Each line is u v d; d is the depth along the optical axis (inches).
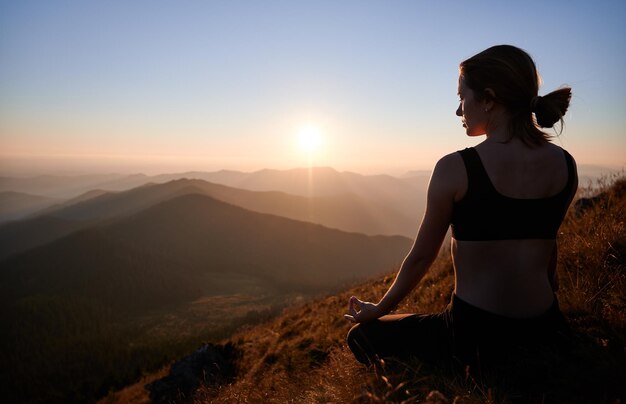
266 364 236.5
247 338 430.6
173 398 329.1
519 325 69.9
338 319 273.6
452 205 68.3
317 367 161.3
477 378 74.9
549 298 72.9
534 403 70.7
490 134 70.3
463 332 73.4
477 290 71.4
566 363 73.0
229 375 315.9
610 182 242.4
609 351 77.1
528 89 66.9
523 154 66.2
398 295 79.0
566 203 69.8
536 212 66.3
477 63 70.2
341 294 438.0
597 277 117.2
